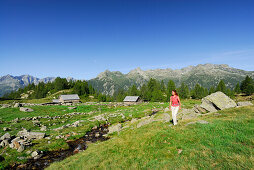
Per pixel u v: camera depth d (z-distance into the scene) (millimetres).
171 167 6941
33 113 43812
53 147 17328
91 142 20062
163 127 13797
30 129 26797
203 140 9297
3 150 15594
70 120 37531
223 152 7254
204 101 24891
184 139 9992
